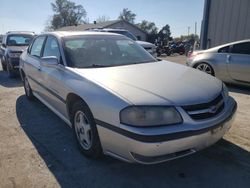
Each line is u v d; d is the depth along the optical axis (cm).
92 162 320
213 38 1072
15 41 1022
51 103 436
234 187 271
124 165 313
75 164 317
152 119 251
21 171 304
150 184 278
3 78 926
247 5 939
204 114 270
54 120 466
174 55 2380
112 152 280
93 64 376
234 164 311
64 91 353
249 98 594
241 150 341
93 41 421
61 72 371
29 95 584
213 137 278
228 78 698
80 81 323
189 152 269
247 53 659
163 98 262
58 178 290
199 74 353
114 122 264
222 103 304
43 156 337
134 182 281
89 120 305
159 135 245
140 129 249
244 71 655
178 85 292
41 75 450
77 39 416
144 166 310
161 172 298
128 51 434
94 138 301
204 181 281
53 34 446
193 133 256
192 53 803
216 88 310
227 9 1005
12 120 470
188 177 288
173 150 254
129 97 264
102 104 276
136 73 332
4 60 1008
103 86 291
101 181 284
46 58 388
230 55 684
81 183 281
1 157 336
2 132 416
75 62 373
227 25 1014
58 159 329
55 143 374
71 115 353
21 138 393
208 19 1073
